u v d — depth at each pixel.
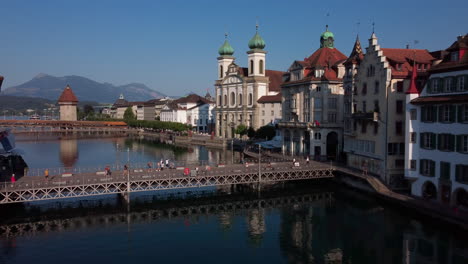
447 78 56.69
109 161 115.94
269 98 147.25
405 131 65.56
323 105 95.81
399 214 59.59
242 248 49.28
